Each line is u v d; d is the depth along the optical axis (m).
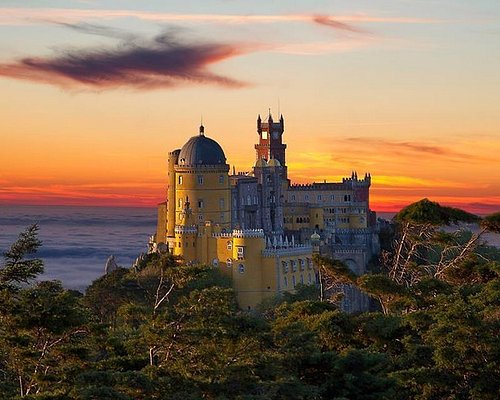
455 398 101.88
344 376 99.06
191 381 93.19
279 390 94.50
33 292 92.81
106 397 83.69
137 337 106.44
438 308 114.06
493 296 118.00
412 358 108.19
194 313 98.00
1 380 100.06
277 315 132.88
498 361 101.62
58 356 94.88
